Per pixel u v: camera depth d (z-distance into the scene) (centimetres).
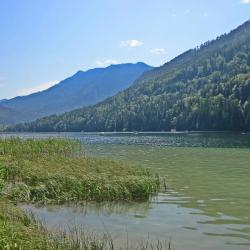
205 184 3198
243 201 2500
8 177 3050
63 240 1598
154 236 1789
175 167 4428
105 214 2214
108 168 3431
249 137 11769
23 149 5053
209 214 2175
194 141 10244
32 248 1427
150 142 10469
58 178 2783
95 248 1520
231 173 3866
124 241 1717
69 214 2217
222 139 10894
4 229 1505
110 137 15625
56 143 6206
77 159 4084
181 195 2731
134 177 2930
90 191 2633
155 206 2402
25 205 2433
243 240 1712
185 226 1941
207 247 1634
